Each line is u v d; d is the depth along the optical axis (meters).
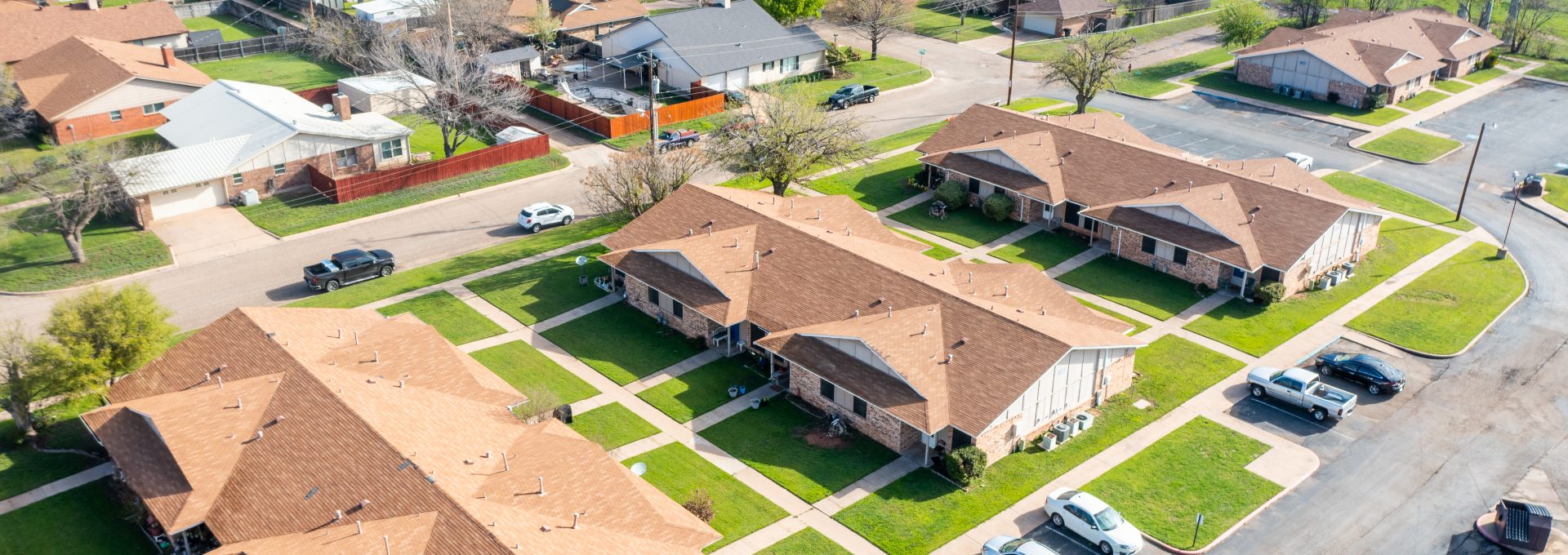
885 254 59.09
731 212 62.31
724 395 52.62
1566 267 66.81
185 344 48.81
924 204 75.94
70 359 45.69
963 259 67.38
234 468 41.22
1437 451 48.31
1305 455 48.03
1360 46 100.75
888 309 53.12
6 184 62.47
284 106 82.75
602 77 104.25
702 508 42.94
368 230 71.00
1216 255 62.28
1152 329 59.19
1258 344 57.56
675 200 64.62
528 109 95.06
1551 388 53.16
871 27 110.12
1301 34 105.25
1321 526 43.47
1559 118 94.25
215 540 40.88
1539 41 115.25
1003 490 45.72
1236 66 105.19
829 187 78.75
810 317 53.91
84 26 103.56
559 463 41.38
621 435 49.06
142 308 48.34
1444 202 76.81
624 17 115.56
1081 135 76.00
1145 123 93.50
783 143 68.69
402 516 37.56
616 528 38.69
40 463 45.84
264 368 46.03
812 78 104.94
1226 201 66.19
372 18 106.12
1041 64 110.00
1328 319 60.38
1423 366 55.28
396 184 77.06
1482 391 53.03
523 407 48.19
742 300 56.09
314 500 39.12
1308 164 81.75
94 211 65.31
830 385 50.38
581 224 72.50
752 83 101.19
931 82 104.75
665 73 101.19
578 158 84.50
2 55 96.44
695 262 57.34
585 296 62.28
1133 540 41.22
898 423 47.59
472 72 88.44
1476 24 121.25
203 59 108.50
